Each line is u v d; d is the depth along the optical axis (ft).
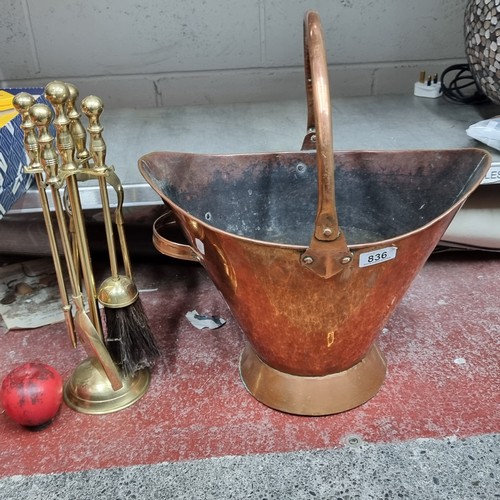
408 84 4.19
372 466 2.09
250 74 4.08
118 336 2.40
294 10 3.88
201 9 3.84
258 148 3.17
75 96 2.10
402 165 2.58
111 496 2.03
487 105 3.76
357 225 2.80
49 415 2.27
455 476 2.04
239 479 2.07
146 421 2.35
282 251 1.83
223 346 2.77
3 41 3.85
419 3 3.91
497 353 2.63
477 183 2.15
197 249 2.12
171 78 4.06
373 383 2.41
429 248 2.07
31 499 2.03
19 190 2.63
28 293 3.16
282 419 2.32
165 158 2.46
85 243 2.25
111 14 3.82
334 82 4.17
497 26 2.78
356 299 2.00
